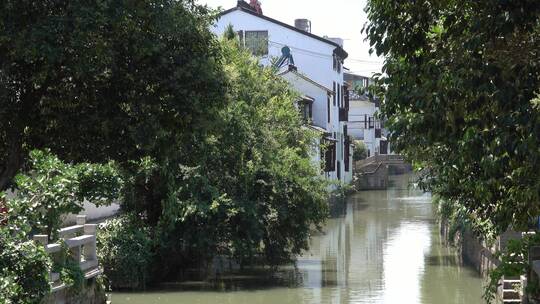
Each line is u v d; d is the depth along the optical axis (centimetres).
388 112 1032
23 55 1259
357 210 5228
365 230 4059
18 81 1397
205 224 2512
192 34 1426
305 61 5912
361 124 9156
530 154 793
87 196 1487
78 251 1714
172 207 2442
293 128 3158
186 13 1440
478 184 1061
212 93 1455
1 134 1459
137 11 1328
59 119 1430
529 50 877
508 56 877
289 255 2811
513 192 967
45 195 1298
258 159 2616
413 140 1087
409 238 3681
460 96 880
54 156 1373
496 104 861
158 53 1400
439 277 2580
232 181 2586
